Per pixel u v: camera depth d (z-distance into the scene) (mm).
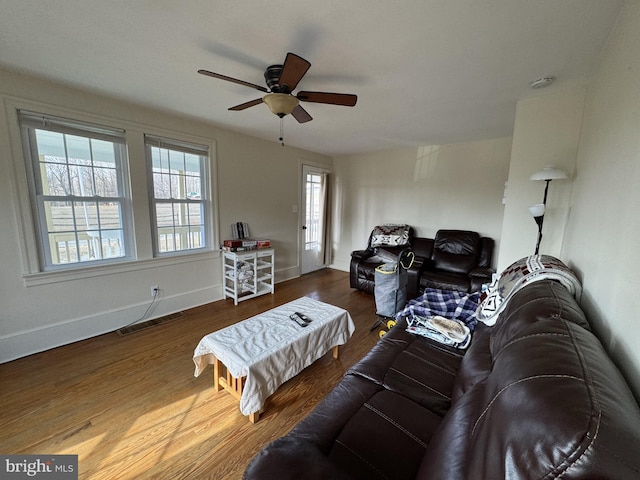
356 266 3867
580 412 473
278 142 4020
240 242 3482
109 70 1901
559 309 950
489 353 1278
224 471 1341
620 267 945
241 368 1546
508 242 2379
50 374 2010
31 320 2225
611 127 1253
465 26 1348
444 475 710
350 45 1529
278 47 1569
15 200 2078
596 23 1296
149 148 2789
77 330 2459
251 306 3355
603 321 1082
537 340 760
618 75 1206
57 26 1412
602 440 430
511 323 1053
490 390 720
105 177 2537
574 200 1924
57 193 2291
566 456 437
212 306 3330
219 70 1877
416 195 4348
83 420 1612
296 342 1810
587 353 660
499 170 3631
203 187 3316
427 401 1264
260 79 2006
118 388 1887
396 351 1664
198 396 1831
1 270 2068
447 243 3781
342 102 1775
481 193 3791
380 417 1160
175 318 2973
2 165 2010
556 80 1896
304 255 4898
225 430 1571
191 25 1394
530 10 1222
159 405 1744
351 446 1015
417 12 1252
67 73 1959
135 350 2350
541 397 533
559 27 1336
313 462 809
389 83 1990
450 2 1186
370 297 3789
